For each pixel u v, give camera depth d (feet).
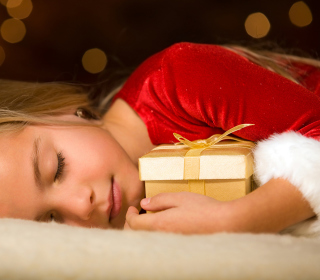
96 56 3.74
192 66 1.92
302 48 3.58
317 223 1.58
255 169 1.64
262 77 1.84
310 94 1.80
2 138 1.77
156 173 1.64
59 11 3.83
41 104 2.10
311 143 1.59
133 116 2.10
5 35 3.70
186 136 1.95
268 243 1.34
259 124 1.77
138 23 3.85
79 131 1.89
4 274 1.25
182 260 1.25
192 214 1.52
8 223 1.50
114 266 1.24
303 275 1.22
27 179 1.74
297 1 3.59
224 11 3.72
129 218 1.63
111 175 1.84
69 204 1.75
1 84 2.29
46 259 1.27
